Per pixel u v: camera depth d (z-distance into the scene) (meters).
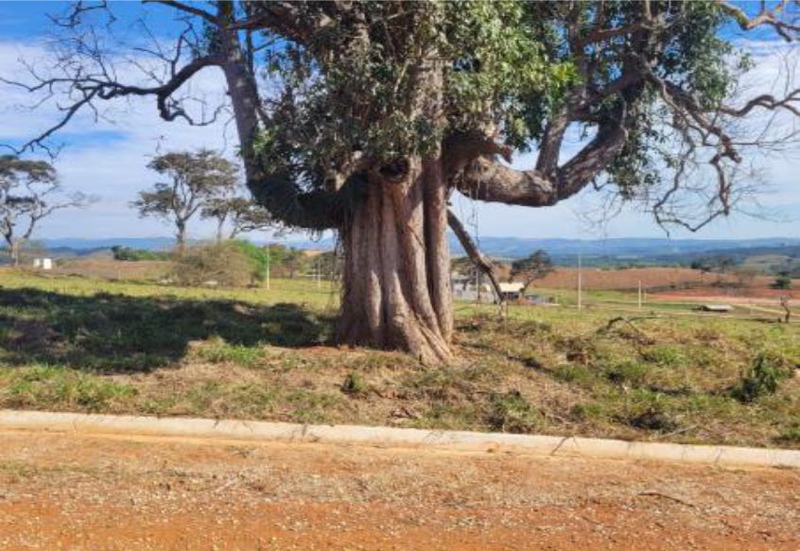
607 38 11.79
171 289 26.33
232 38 11.31
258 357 10.08
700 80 13.01
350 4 8.95
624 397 8.98
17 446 6.91
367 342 10.90
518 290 27.56
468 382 9.25
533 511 5.63
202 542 4.90
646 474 6.68
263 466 6.49
